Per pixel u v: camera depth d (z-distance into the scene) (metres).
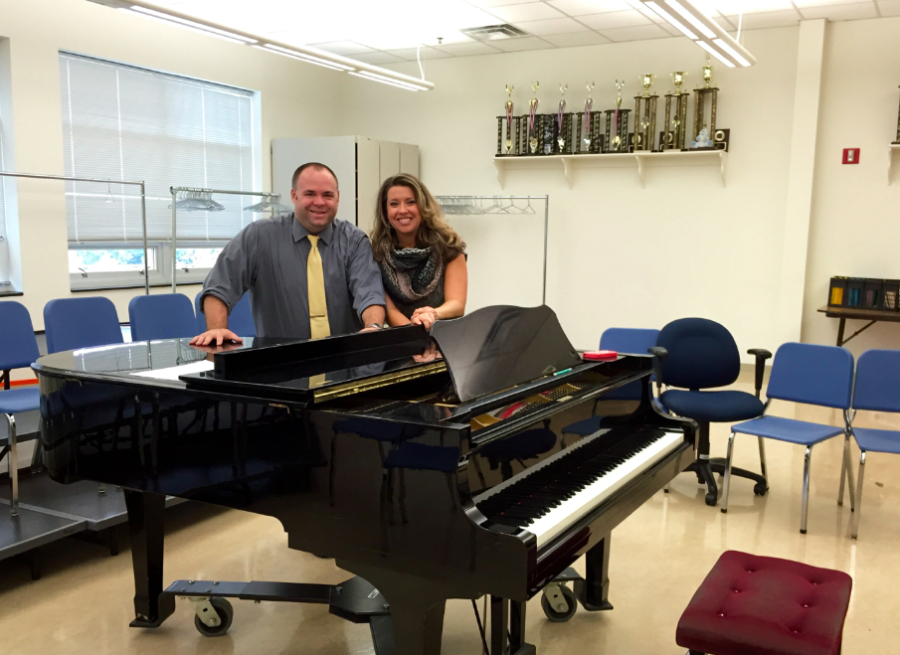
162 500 2.45
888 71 5.84
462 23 6.08
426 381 2.03
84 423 2.03
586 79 6.93
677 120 6.38
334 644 2.39
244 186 7.14
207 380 1.80
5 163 5.23
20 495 3.28
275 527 3.38
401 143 7.43
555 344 2.17
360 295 2.73
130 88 6.02
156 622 2.47
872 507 3.63
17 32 5.12
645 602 2.67
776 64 6.14
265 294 2.81
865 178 6.00
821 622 1.73
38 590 2.76
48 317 3.89
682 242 6.69
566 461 1.97
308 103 7.63
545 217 7.11
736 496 3.79
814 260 6.25
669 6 3.96
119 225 6.07
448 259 2.91
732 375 3.94
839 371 3.54
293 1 5.48
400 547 1.54
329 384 1.71
